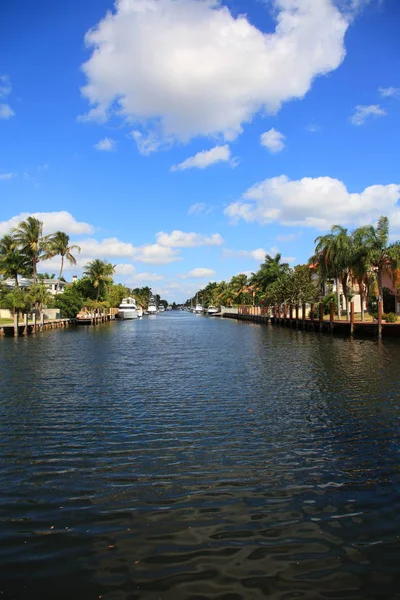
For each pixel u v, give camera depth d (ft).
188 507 22.97
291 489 25.08
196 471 27.84
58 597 16.22
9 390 53.78
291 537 20.07
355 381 58.13
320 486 25.44
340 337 139.64
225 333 173.58
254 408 43.78
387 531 20.48
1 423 38.96
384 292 190.49
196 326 243.19
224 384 56.90
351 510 22.52
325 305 220.02
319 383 57.00
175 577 17.33
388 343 115.55
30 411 43.11
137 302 561.84
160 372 67.92
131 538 20.03
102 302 303.68
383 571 17.67
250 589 16.67
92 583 16.98
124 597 16.24
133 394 50.98
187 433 35.70
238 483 25.95
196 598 16.19
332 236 178.91
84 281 319.68
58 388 54.95
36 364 78.38
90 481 26.43
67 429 36.99
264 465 28.76
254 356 89.10
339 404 45.16
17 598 16.19
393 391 51.26
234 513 22.30
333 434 35.17
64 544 19.57
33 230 209.67
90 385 56.95
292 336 149.48
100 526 21.09
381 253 134.10
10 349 107.96
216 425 37.86
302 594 16.43
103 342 129.90
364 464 28.78
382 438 34.04
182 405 45.24
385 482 25.90
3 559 18.48
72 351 102.58
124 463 29.32
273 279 293.43
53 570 17.74
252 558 18.52
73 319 260.21
